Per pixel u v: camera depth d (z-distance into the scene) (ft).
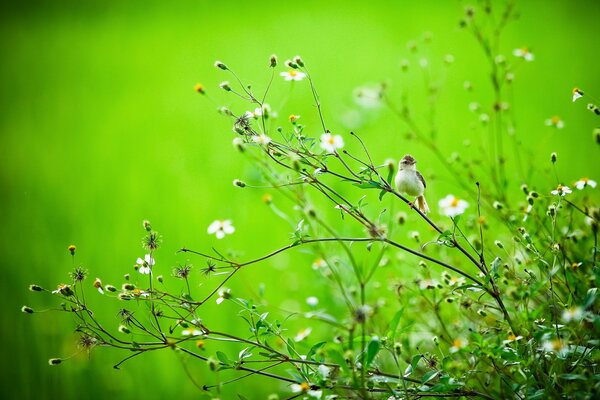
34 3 74.28
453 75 44.68
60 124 44.29
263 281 26.43
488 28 50.52
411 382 15.17
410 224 26.71
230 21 64.08
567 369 13.94
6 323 23.43
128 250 28.48
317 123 36.86
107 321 23.54
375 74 46.55
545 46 47.50
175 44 58.13
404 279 21.21
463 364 14.69
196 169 36.88
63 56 57.31
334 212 27.94
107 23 66.08
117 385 21.16
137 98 47.98
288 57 51.49
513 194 26.18
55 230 30.25
